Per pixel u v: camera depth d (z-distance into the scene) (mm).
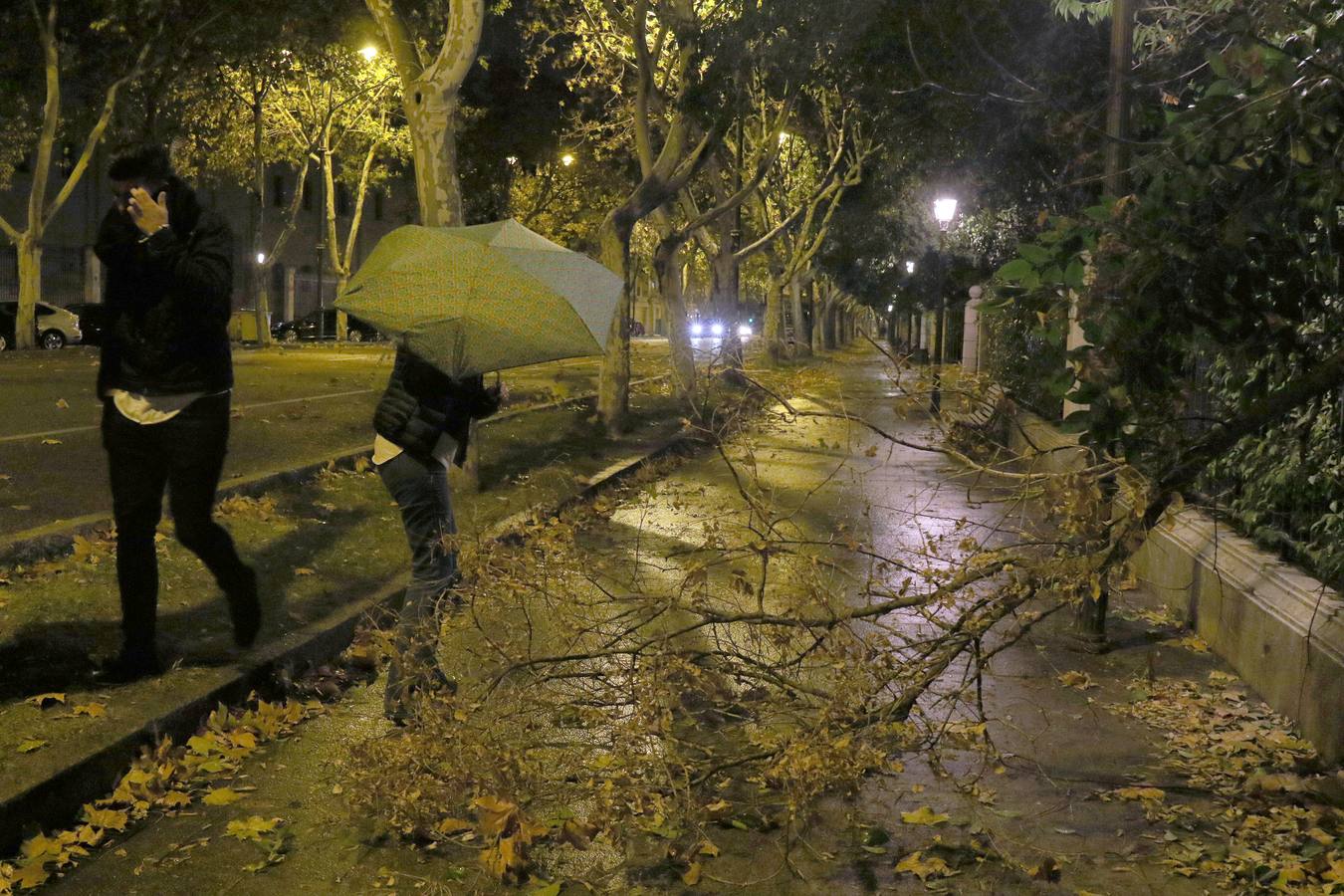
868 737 4688
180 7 31953
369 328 5145
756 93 19125
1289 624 6102
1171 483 5207
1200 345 5062
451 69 11141
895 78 18016
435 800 4414
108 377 5316
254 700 5645
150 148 5129
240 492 9672
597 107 30969
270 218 63000
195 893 3988
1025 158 18203
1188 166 4605
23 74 35250
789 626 5379
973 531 10625
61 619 6113
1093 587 5055
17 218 50281
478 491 11516
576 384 27469
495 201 51750
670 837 4492
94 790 4535
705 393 6148
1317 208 4613
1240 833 4648
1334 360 5039
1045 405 16250
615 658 5918
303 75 41594
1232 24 4453
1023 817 4801
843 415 5770
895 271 40219
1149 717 6109
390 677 5422
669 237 22781
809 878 4238
